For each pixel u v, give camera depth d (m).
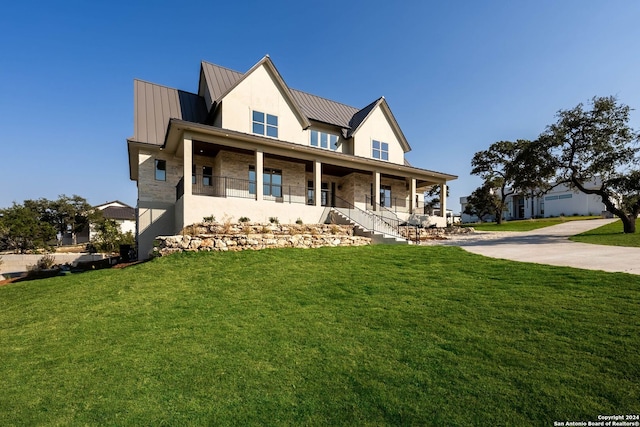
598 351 4.10
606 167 18.11
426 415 3.23
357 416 3.28
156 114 17.19
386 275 8.54
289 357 4.49
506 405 3.30
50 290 8.70
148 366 4.41
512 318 5.25
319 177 17.47
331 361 4.33
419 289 7.19
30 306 7.40
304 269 9.42
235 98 16.88
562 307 5.52
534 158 19.31
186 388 3.87
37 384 4.12
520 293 6.40
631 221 18.23
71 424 3.36
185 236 11.44
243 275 8.91
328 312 6.12
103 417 3.44
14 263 18.91
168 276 9.00
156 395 3.76
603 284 6.56
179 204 14.45
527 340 4.52
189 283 8.36
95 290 8.16
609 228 21.91
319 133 21.09
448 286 7.29
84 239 43.47
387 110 23.22
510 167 20.81
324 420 3.24
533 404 3.28
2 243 22.45
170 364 4.44
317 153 17.20
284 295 7.23
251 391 3.76
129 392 3.85
